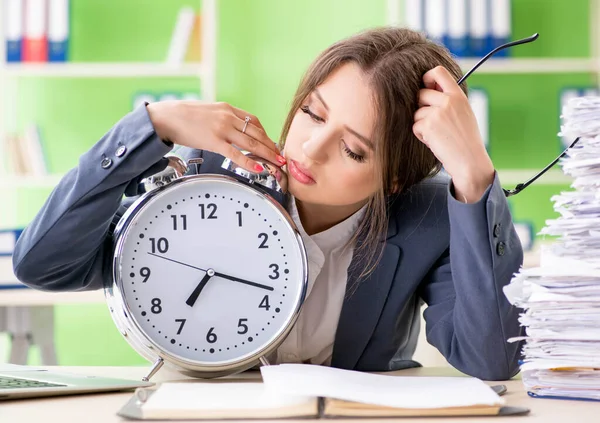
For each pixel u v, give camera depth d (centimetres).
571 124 100
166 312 113
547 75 385
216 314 114
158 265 113
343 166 120
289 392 81
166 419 81
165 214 114
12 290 291
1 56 349
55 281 123
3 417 82
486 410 83
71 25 375
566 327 94
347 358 133
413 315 143
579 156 99
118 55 379
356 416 82
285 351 131
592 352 93
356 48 122
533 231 382
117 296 111
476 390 88
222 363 112
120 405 90
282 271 116
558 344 94
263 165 118
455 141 117
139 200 114
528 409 85
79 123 379
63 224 116
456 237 117
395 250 132
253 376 119
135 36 379
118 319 112
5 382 99
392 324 133
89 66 354
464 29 351
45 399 94
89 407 89
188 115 116
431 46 131
